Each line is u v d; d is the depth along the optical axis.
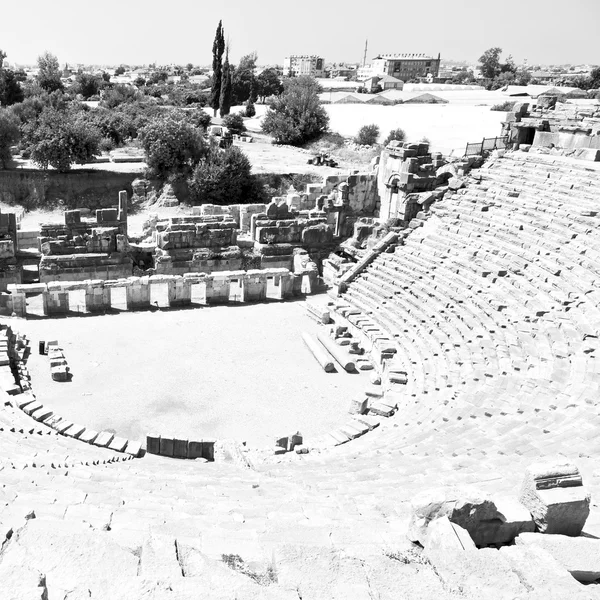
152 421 25.02
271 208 44.41
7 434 19.92
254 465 19.61
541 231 32.91
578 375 21.83
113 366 29.61
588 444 15.88
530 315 27.78
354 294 37.25
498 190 38.72
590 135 39.84
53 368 28.06
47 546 7.15
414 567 7.69
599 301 26.48
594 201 33.09
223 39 104.44
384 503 11.98
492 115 97.50
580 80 133.88
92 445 22.00
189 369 29.73
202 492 14.09
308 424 25.42
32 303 37.38
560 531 9.07
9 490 12.14
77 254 39.56
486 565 7.55
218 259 42.56
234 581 6.80
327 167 67.00
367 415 25.38
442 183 42.69
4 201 59.09
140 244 43.09
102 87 137.00
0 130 61.19
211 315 37.03
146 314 36.66
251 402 27.00
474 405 21.53
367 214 47.94
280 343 33.47
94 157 65.00
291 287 40.72
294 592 6.63
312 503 12.25
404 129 85.56
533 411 19.77
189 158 61.09
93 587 6.27
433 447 17.92
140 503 12.14
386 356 30.11
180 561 7.30
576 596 6.83
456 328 29.80
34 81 120.62
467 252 35.19
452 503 8.70
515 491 12.17
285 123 82.44
